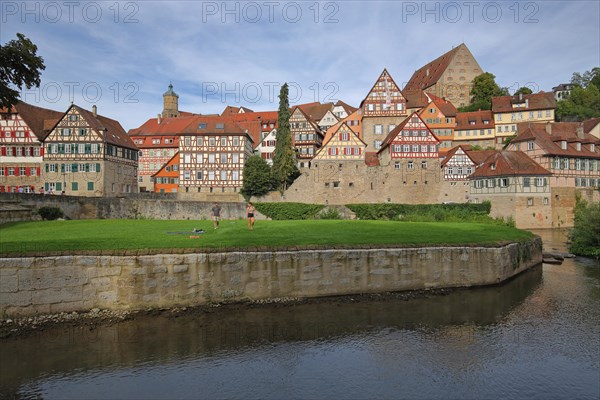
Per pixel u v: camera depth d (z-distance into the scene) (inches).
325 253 739.4
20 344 520.4
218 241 739.4
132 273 636.1
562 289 821.2
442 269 816.9
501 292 797.9
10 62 982.4
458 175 2190.0
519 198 1961.1
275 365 470.6
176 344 523.5
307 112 3344.0
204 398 401.4
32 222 1113.4
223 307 665.0
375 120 2618.1
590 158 2185.0
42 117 2236.7
